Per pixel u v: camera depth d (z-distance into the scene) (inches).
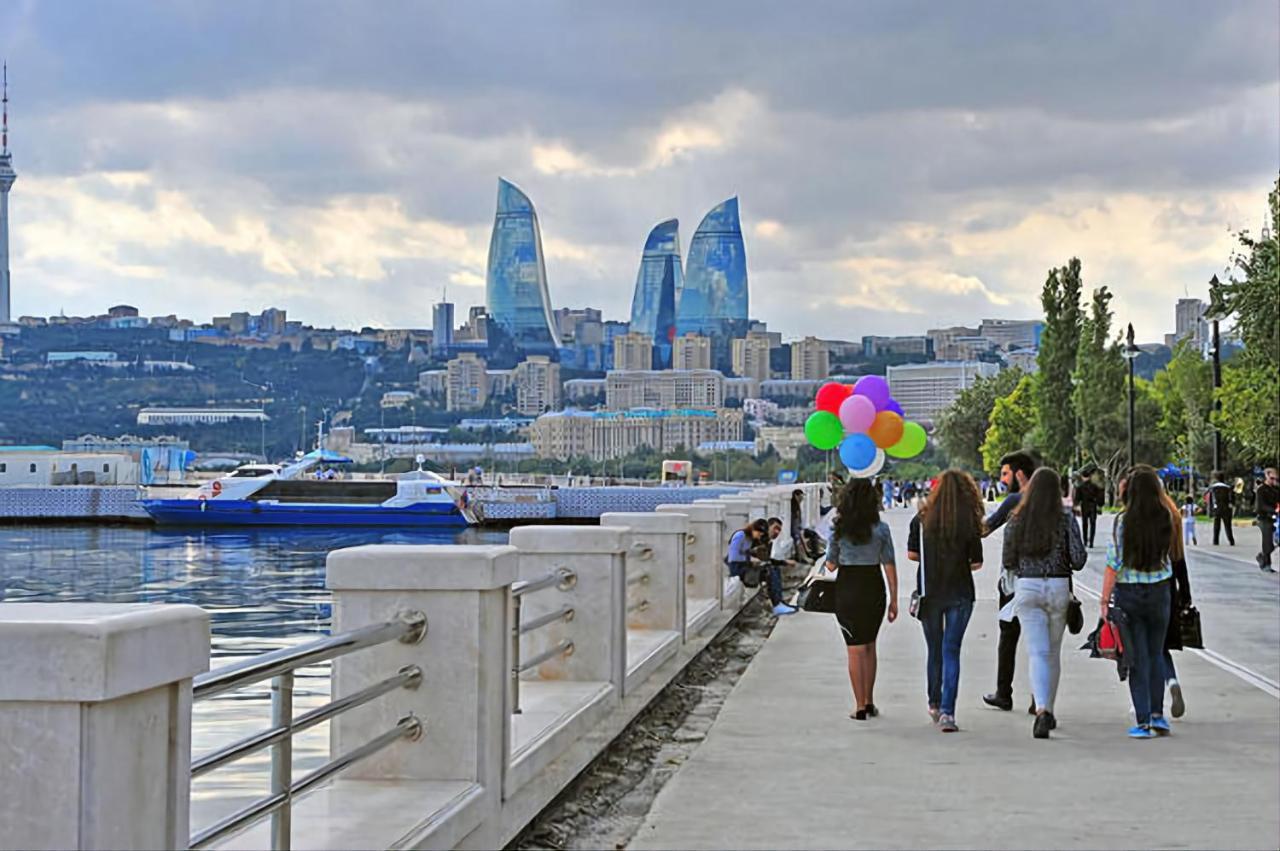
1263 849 305.0
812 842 309.9
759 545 846.5
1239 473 2810.0
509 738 297.0
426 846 244.1
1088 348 3540.8
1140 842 310.7
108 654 150.3
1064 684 549.3
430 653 277.9
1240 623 786.2
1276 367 1605.6
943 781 372.2
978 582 1056.2
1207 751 415.5
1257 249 1589.6
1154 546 435.2
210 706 621.3
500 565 282.8
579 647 422.6
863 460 1285.7
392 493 4170.8
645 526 576.4
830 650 657.0
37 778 151.4
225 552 3026.6
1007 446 5022.1
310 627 1387.8
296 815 250.4
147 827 160.6
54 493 4443.9
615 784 373.1
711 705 505.0
